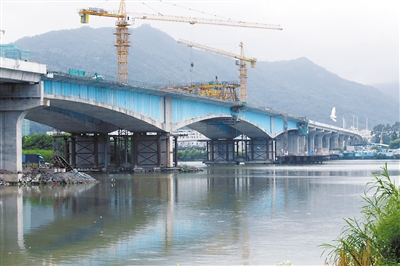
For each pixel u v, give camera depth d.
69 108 124.81
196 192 89.94
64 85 111.62
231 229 53.88
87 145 155.12
